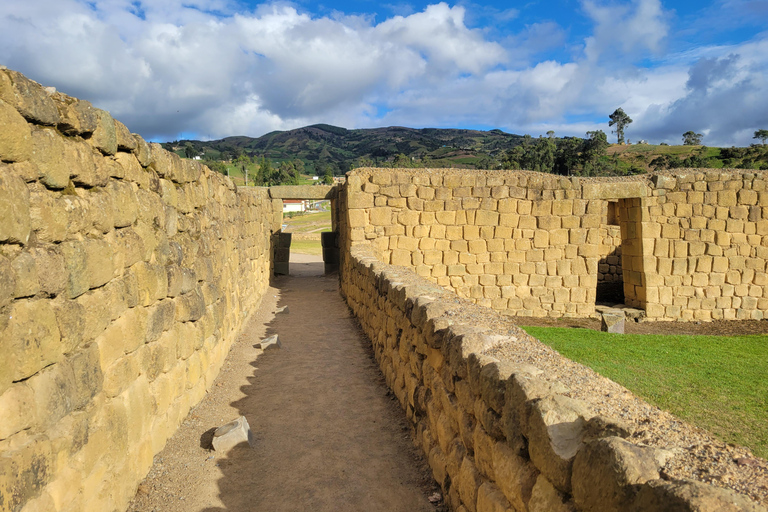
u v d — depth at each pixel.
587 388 2.99
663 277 15.59
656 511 1.79
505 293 14.87
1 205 2.67
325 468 5.12
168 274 5.48
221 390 7.38
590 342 11.27
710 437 2.40
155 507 4.30
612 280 19.39
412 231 14.41
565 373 3.27
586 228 14.94
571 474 2.35
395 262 14.37
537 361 3.55
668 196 15.47
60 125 3.49
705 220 15.55
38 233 3.07
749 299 15.74
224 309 8.84
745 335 12.97
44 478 2.93
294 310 13.95
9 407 2.70
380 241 14.32
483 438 3.50
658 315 15.59
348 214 14.22
